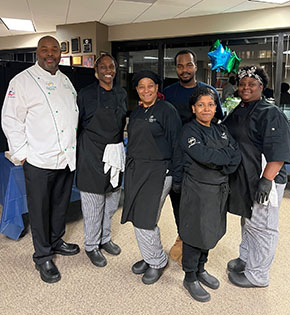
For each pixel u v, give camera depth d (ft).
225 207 5.98
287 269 7.14
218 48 7.80
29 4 14.85
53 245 7.57
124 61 19.72
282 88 15.93
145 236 6.31
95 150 6.82
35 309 5.70
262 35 15.71
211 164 5.48
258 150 5.73
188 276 6.14
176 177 6.08
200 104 5.57
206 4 14.51
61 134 6.47
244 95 5.81
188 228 5.75
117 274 6.89
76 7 15.28
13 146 6.31
